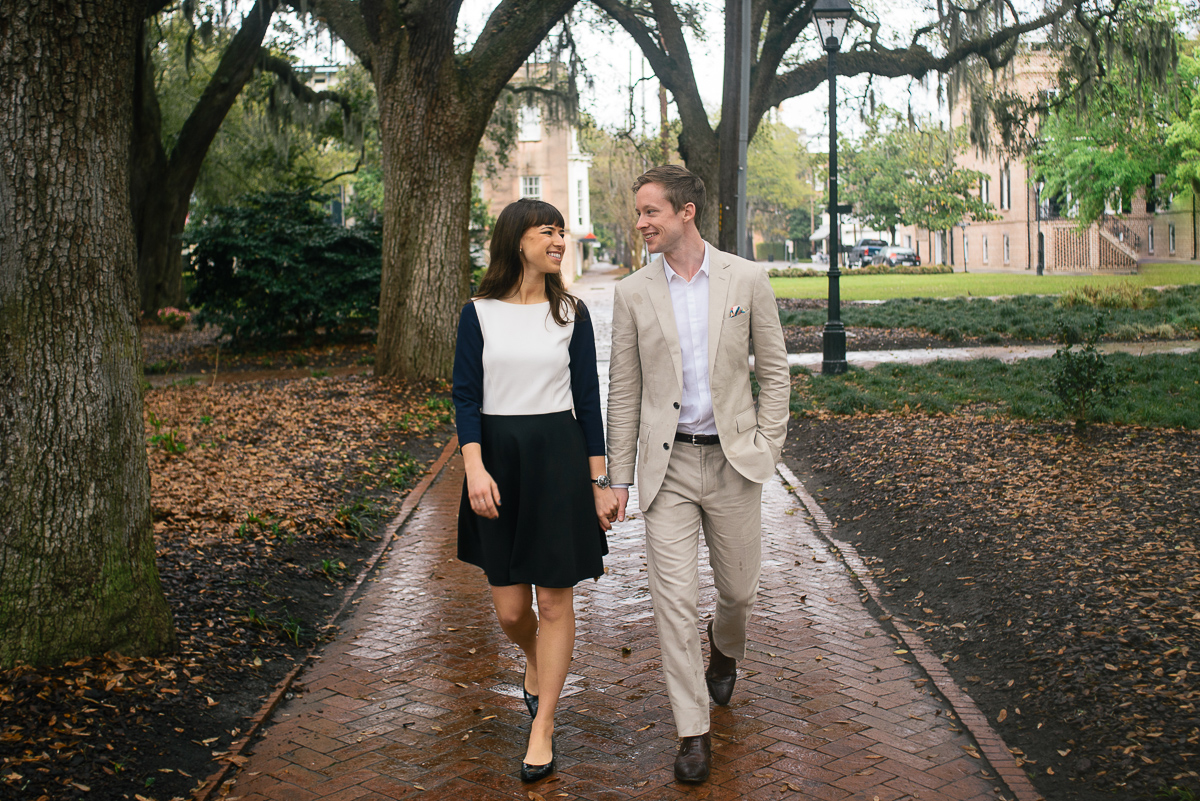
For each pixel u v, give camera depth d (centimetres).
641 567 573
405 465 859
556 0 1252
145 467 405
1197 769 303
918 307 2389
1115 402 905
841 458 827
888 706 380
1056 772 321
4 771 304
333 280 1930
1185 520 548
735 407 334
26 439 367
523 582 324
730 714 374
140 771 322
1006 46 1719
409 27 1199
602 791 316
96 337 379
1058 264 4744
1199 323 1694
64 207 365
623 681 407
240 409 1130
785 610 496
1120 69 1698
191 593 480
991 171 5397
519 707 383
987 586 486
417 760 340
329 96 2298
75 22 356
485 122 1290
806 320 2164
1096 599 441
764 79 1731
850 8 1283
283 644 448
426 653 445
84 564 377
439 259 1289
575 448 330
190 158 2338
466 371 328
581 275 6406
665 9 1605
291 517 648
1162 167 3356
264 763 340
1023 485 662
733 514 338
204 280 1911
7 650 362
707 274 333
